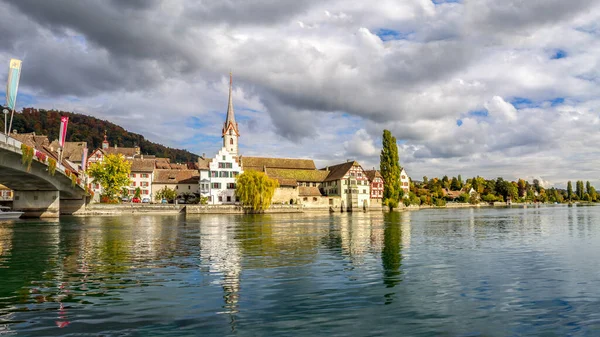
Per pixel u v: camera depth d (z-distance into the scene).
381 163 130.75
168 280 17.91
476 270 20.38
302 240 34.62
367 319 12.41
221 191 118.00
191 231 44.28
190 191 125.56
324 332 11.24
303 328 11.55
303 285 16.89
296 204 117.75
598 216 82.00
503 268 20.94
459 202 197.12
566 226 52.59
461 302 14.38
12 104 45.56
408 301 14.42
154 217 80.00
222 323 11.98
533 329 11.57
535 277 18.64
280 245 30.92
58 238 36.12
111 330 11.38
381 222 63.50
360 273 19.53
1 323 12.01
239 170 119.56
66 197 81.62
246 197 102.69
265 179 104.81
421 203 171.00
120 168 99.56
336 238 36.38
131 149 149.00
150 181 125.31
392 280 17.92
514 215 89.81
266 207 104.56
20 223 56.62
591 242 33.28
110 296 15.10
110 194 100.06
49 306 13.78
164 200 113.19
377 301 14.45
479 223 59.62
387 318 12.52
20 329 11.48
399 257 24.64
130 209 89.94
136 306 13.72
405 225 55.47
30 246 30.27
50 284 17.16
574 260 23.62
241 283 17.28
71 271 20.12
